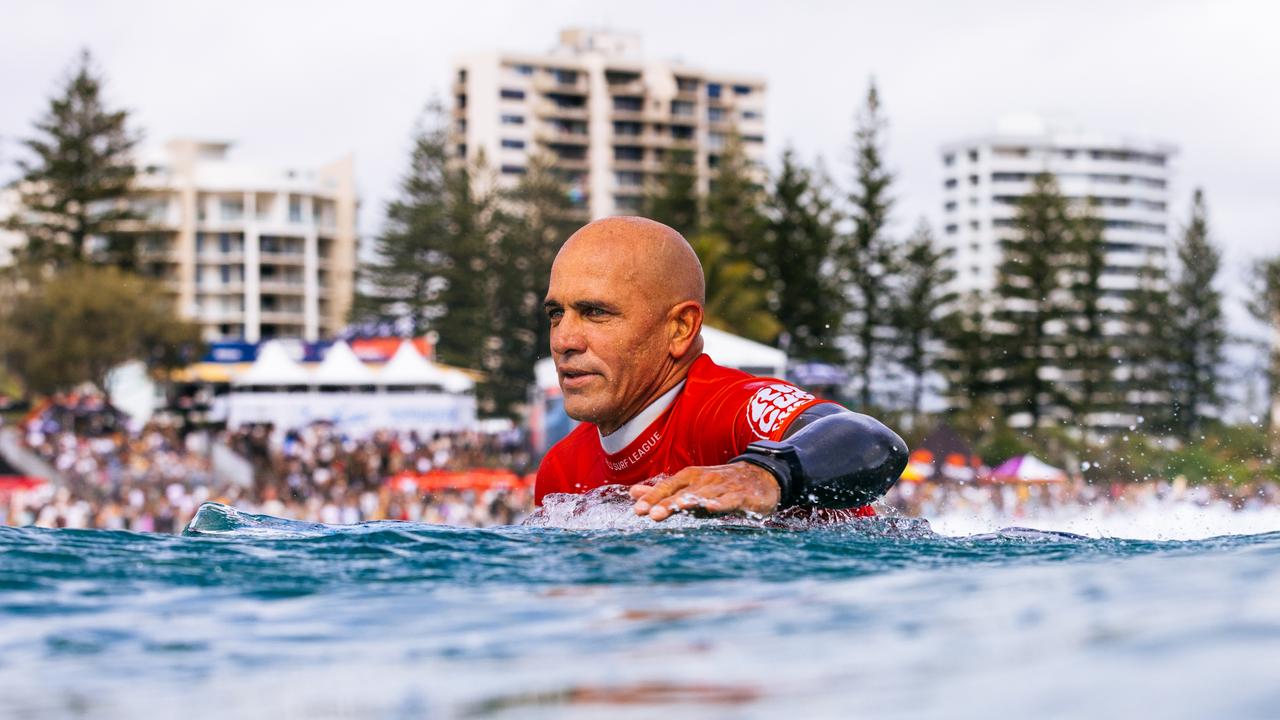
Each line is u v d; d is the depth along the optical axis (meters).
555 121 103.19
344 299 107.00
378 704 1.46
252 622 2.17
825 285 51.16
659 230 4.80
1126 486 30.06
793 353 51.66
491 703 1.41
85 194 57.44
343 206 108.44
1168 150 141.62
